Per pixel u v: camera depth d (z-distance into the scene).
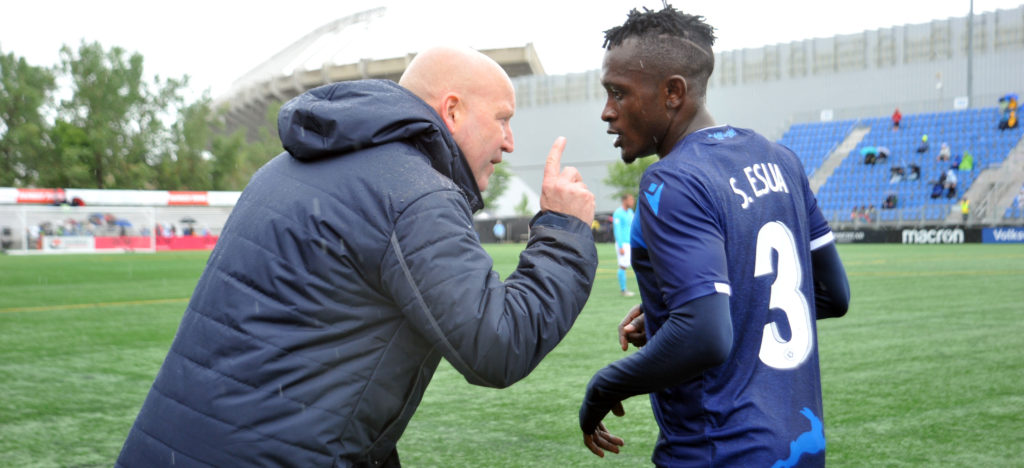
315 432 1.34
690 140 1.55
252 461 1.34
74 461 3.27
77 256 26.05
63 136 47.06
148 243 33.25
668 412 1.54
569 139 52.28
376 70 65.44
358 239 1.33
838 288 1.77
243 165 54.12
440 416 4.03
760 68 46.00
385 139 1.38
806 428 1.49
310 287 1.35
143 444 1.42
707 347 1.36
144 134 50.22
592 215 1.49
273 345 1.35
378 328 1.38
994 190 29.19
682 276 1.38
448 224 1.33
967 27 39.03
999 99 33.25
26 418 3.99
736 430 1.45
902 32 41.16
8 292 11.62
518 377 1.36
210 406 1.36
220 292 1.41
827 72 43.72
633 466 3.20
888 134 35.72
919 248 24.67
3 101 47.25
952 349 5.83
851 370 5.04
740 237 1.48
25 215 30.88
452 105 1.49
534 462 3.25
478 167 1.55
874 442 3.43
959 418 3.83
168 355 1.46
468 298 1.29
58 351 6.13
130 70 49.56
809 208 1.70
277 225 1.38
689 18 1.58
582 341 6.57
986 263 16.34
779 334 1.52
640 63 1.56
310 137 1.39
